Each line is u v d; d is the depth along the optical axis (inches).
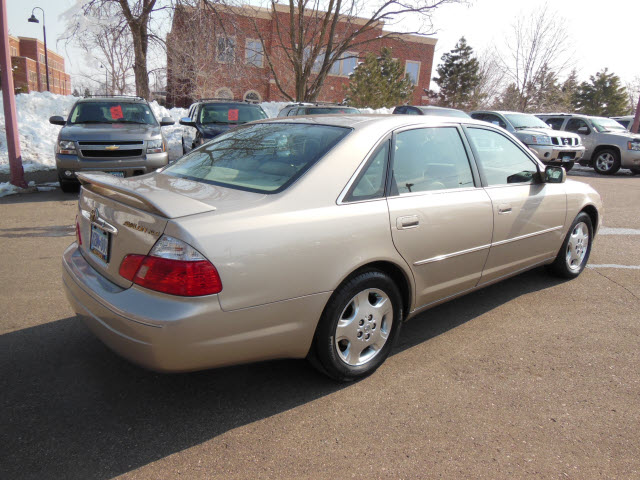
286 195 103.3
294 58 800.3
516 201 152.4
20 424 100.1
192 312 88.3
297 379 120.0
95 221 109.8
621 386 119.3
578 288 185.2
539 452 95.3
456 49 1855.3
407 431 101.0
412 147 128.6
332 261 104.5
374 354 121.0
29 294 165.0
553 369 126.6
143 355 90.7
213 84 711.1
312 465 90.9
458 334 146.3
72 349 130.6
